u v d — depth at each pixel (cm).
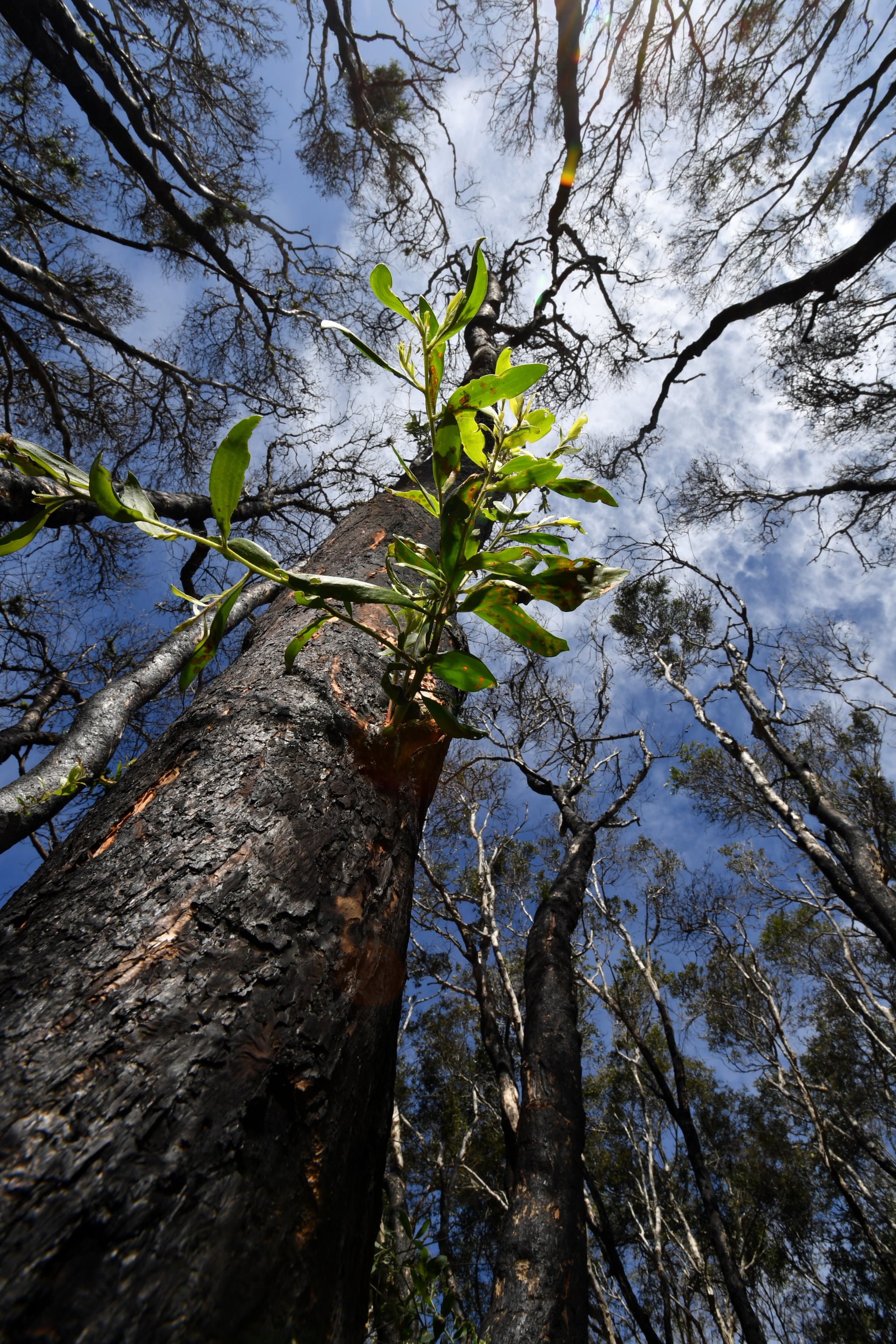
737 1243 952
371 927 67
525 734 830
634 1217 906
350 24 588
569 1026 346
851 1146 988
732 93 564
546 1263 244
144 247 544
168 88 612
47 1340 32
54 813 256
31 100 582
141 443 664
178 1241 38
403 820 84
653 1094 1072
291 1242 43
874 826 790
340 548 139
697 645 909
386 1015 65
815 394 688
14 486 252
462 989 730
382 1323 167
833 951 1086
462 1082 1063
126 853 62
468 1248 904
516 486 87
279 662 94
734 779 883
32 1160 38
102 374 642
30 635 563
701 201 651
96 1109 42
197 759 74
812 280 523
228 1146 43
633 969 1030
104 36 464
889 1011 895
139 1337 33
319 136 681
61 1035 45
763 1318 979
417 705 84
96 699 294
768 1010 1087
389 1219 556
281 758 76
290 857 65
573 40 474
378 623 109
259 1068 48
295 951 58
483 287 77
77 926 54
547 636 80
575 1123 301
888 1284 896
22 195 505
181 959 52
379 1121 60
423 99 645
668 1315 707
